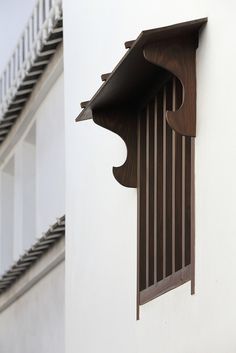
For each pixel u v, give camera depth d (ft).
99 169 34.32
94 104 30.09
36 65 50.57
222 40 24.56
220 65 24.59
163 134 28.48
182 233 26.89
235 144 23.56
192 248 25.94
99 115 30.42
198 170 25.72
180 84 27.53
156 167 28.81
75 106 37.40
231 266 23.56
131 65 27.40
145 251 29.99
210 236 24.82
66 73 38.81
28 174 59.77
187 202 26.81
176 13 27.84
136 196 30.63
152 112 29.50
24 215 59.62
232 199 23.61
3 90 58.08
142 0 30.48
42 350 53.78
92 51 35.37
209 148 25.05
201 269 25.34
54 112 51.49
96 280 34.53
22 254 55.47
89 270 35.35
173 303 27.22
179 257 27.40
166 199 28.17
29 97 54.90
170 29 25.73
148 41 25.95
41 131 54.70
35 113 55.77
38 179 55.42
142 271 30.01
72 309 37.37
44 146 54.24
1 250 65.05
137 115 30.53
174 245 27.48
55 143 51.78
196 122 25.99
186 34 26.13
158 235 28.84
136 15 30.96
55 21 45.62
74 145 37.45
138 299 30.07
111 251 32.99
